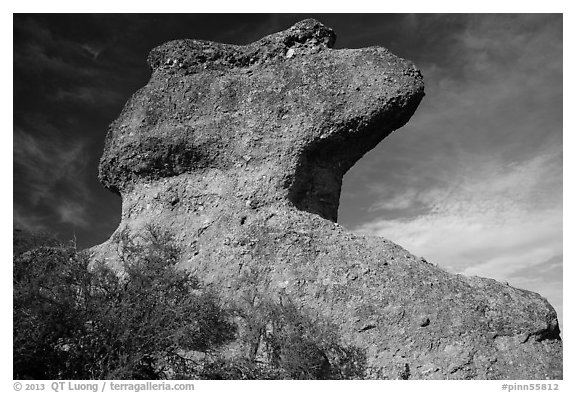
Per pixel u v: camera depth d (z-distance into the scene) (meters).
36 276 10.86
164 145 13.65
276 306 10.80
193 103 13.97
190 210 13.28
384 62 13.66
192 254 12.60
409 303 11.12
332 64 13.82
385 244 12.32
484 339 10.73
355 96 13.30
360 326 10.95
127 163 13.91
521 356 10.61
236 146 13.45
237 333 10.88
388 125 13.57
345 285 11.47
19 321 10.12
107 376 9.73
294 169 13.02
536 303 11.33
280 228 12.44
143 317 10.41
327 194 13.63
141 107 14.18
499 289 11.56
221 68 14.45
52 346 10.17
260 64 14.30
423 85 13.54
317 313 11.16
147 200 13.68
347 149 13.68
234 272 12.05
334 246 12.15
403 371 10.44
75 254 11.51
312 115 13.25
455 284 11.52
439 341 10.69
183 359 10.50
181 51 14.63
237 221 12.73
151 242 12.77
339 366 10.30
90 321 10.30
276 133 13.33
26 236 12.13
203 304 10.67
